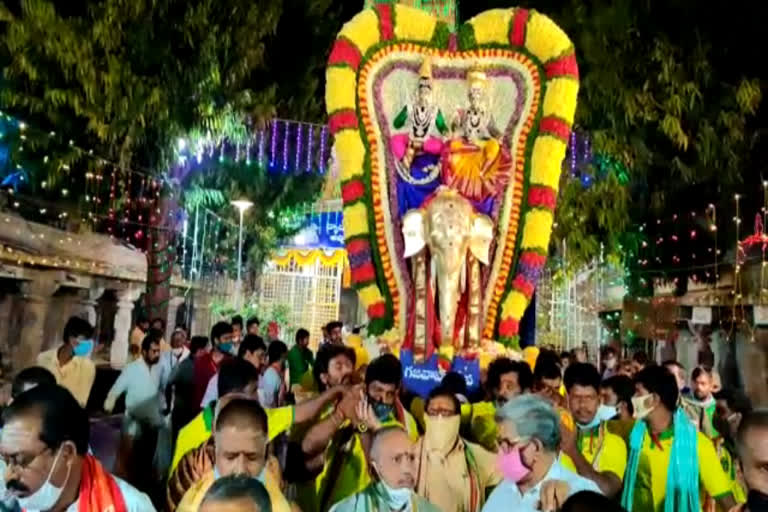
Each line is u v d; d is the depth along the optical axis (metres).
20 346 12.61
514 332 9.55
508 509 3.30
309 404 4.31
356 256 9.60
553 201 9.69
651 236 16.53
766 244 13.02
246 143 16.28
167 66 13.33
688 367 16.27
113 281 15.74
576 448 4.00
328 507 4.55
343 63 9.79
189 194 16.89
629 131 14.98
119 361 16.16
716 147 14.15
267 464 3.95
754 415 3.06
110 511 2.88
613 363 12.69
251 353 8.50
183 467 3.95
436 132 9.90
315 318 26.67
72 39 12.23
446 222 8.60
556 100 9.64
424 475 4.41
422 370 8.69
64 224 14.36
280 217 22.12
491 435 5.37
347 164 9.71
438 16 11.04
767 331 13.36
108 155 13.65
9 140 12.41
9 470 2.71
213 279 22.19
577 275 21.70
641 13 14.73
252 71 16.95
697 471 4.13
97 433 11.51
